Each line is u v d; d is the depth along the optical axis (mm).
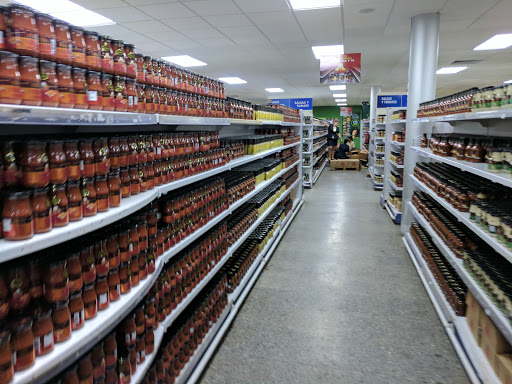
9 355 1030
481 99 2686
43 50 1197
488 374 2150
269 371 2465
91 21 6156
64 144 1269
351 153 17906
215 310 2758
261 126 6266
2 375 1012
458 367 2486
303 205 7992
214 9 5594
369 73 12453
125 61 1648
